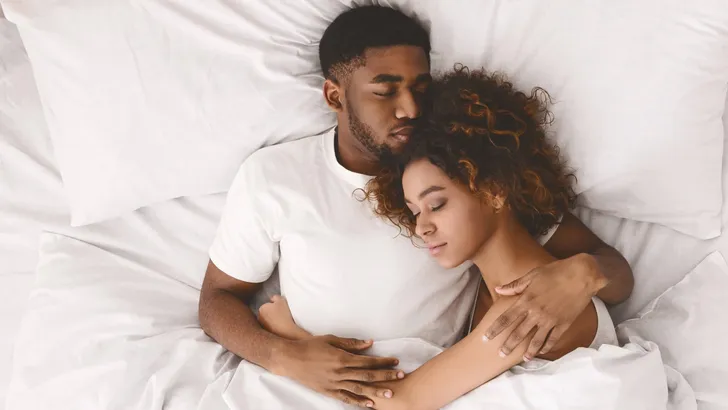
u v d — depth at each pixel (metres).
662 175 1.12
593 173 1.14
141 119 1.23
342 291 1.13
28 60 1.40
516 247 1.06
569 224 1.17
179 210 1.34
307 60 1.22
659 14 1.05
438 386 1.02
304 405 1.08
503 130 1.04
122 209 1.31
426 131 1.04
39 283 1.29
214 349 1.21
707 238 1.15
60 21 1.19
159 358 1.21
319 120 1.25
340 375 1.06
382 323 1.13
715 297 1.09
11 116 1.38
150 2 1.17
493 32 1.12
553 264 0.99
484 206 1.02
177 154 1.26
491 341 0.98
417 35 1.12
